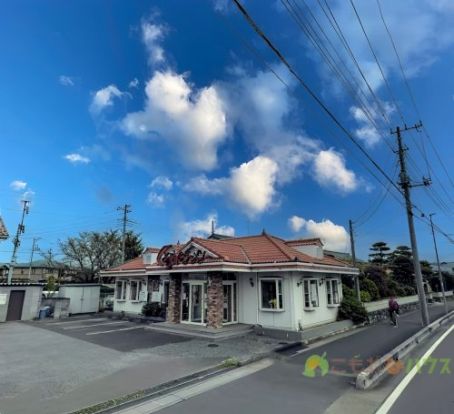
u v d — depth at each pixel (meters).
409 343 12.44
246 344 13.29
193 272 17.38
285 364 10.34
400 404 6.55
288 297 15.65
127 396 7.09
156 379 8.31
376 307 23.97
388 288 33.97
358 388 7.65
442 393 7.17
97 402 6.77
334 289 19.98
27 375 8.86
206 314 16.64
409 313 29.52
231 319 16.95
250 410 6.36
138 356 11.05
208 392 7.50
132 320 21.50
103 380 8.30
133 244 43.03
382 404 6.57
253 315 16.66
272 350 12.08
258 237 20.14
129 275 23.94
